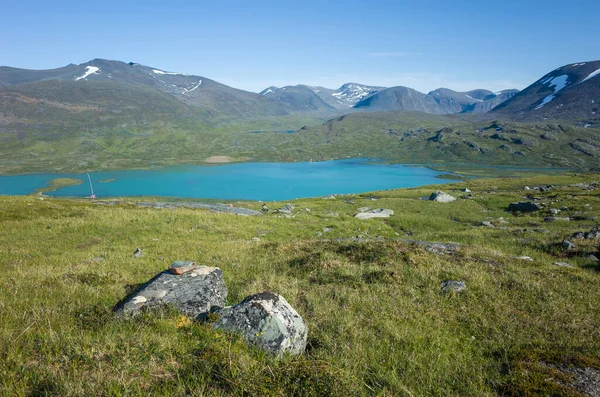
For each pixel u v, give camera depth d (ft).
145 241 80.12
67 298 34.45
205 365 19.51
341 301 36.32
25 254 66.28
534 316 33.55
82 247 74.84
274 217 122.83
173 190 538.06
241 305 25.45
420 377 21.94
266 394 17.03
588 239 72.95
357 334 27.68
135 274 50.11
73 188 579.89
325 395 17.51
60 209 111.65
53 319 26.81
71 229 87.35
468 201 175.63
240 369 18.94
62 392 16.38
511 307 35.60
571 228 99.81
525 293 39.65
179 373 19.03
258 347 22.07
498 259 53.83
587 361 23.02
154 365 19.60
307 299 36.32
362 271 46.47
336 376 19.10
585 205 139.54
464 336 28.89
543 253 67.10
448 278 43.57
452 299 37.42
